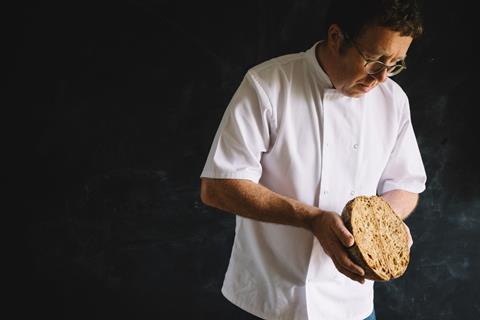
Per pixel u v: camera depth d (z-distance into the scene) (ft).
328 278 3.69
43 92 6.43
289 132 3.42
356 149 3.52
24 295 6.81
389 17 2.83
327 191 3.53
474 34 6.48
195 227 6.79
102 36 6.32
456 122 6.65
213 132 6.58
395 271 3.22
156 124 6.53
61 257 6.79
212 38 6.36
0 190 6.59
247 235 3.76
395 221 3.37
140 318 6.94
